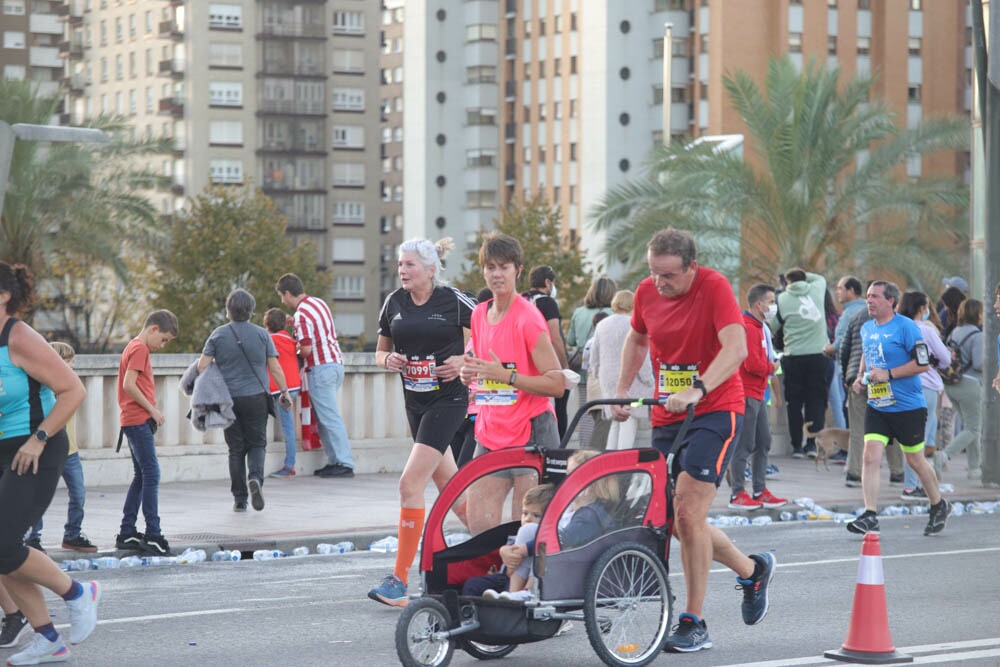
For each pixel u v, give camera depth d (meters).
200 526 16.80
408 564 11.98
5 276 9.47
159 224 67.94
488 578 9.62
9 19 170.50
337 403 22.84
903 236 53.81
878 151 54.16
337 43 169.50
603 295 23.08
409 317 11.80
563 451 9.84
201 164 161.62
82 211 64.56
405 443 24.23
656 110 128.12
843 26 114.25
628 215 55.66
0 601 10.31
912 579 13.58
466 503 9.77
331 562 14.95
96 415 21.41
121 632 10.99
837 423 26.36
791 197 53.00
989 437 21.84
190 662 9.91
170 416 22.17
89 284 89.69
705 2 118.88
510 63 143.88
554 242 109.38
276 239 107.62
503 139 145.75
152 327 14.98
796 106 53.06
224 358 17.84
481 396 11.36
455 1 148.38
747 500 18.94
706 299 9.84
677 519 10.03
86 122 65.31
